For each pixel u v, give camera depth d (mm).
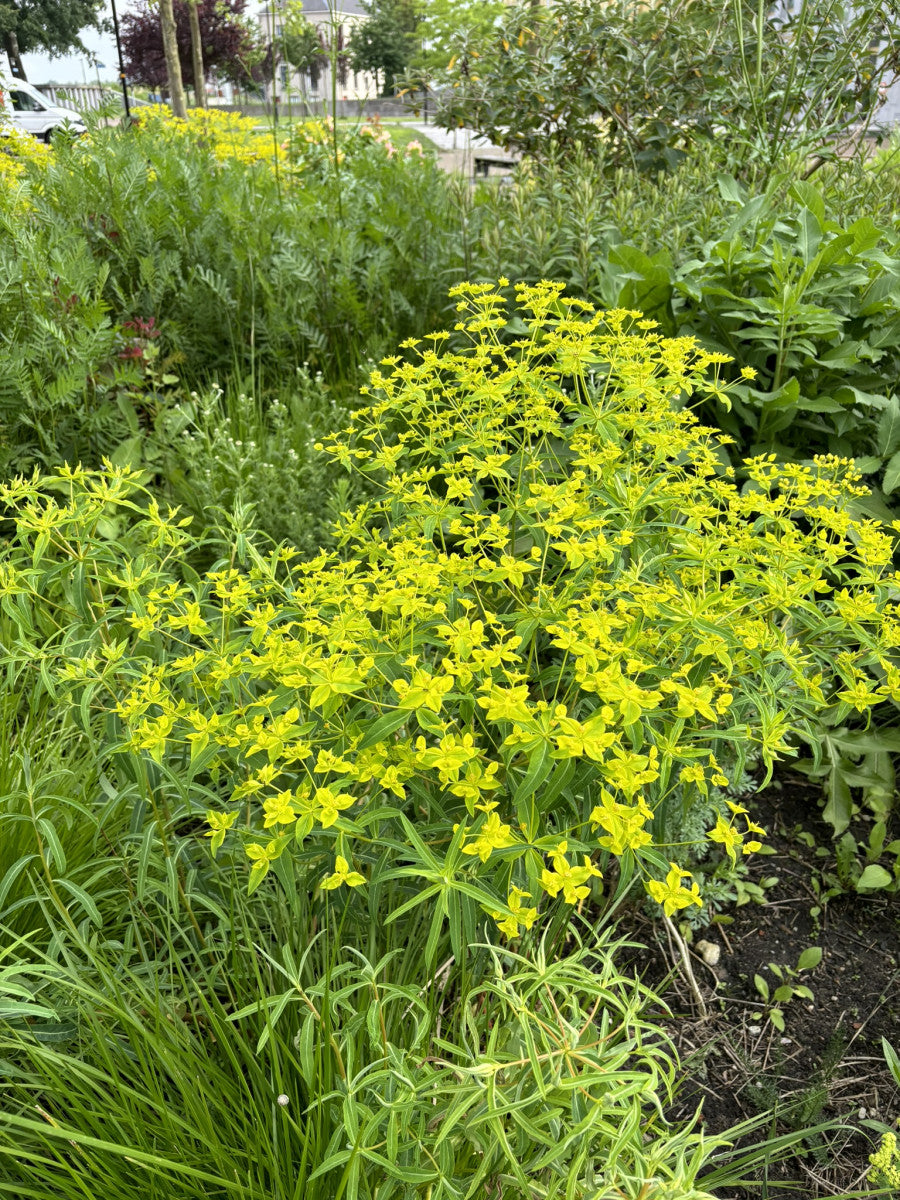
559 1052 1292
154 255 4285
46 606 2439
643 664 1447
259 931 1763
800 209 3225
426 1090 1285
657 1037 2023
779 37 5172
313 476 3213
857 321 3088
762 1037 2041
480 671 1471
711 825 2361
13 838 1854
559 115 5711
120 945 1653
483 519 1883
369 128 8125
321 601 1693
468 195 4410
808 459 2973
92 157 4719
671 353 1982
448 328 4324
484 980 1740
